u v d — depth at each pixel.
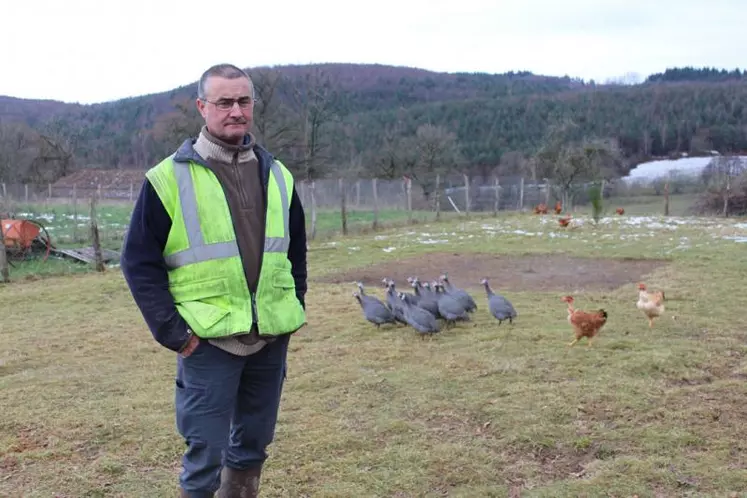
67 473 5.14
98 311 11.93
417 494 4.65
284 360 3.76
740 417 5.83
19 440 5.81
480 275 14.80
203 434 3.43
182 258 3.38
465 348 8.45
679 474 4.80
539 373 7.26
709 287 12.12
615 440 5.42
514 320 9.92
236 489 3.85
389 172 52.25
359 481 4.85
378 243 20.73
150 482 4.96
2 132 55.16
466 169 56.56
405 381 7.13
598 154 41.34
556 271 15.12
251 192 3.54
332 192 39.16
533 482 4.80
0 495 4.78
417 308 9.27
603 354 7.92
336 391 6.89
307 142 46.50
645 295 9.30
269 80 42.78
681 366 7.35
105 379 7.70
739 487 4.59
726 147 61.25
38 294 13.57
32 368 8.35
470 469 4.98
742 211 30.62
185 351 3.35
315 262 17.19
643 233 21.67
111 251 18.94
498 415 6.00
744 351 7.93
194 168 3.44
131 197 42.78
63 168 60.38
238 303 3.41
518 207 40.12
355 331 9.63
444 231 24.22
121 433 5.92
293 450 5.39
